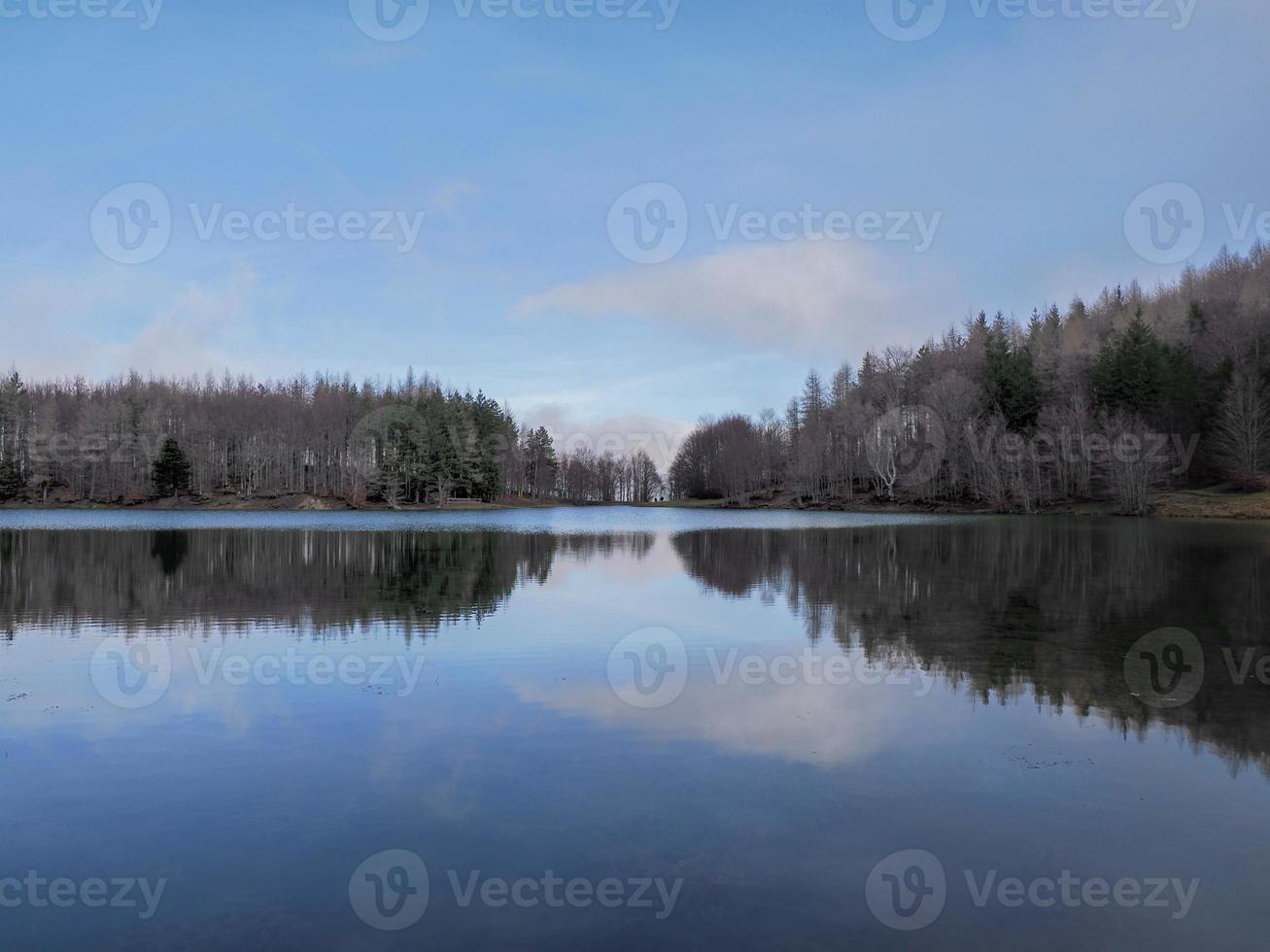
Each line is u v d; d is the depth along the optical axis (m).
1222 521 55.88
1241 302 71.69
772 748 8.97
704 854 6.49
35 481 93.06
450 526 61.75
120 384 111.50
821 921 5.54
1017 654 13.62
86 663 13.04
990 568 27.09
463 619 17.36
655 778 8.09
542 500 131.00
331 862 6.40
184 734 9.46
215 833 6.91
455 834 6.86
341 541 42.38
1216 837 6.82
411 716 10.18
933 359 92.00
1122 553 32.12
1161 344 71.88
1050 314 108.06
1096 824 7.05
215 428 99.75
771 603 19.59
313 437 100.81
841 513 83.50
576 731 9.59
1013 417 78.88
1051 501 72.75
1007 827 7.00
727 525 63.38
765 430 119.06
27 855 6.54
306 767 8.39
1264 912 5.68
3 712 10.30
